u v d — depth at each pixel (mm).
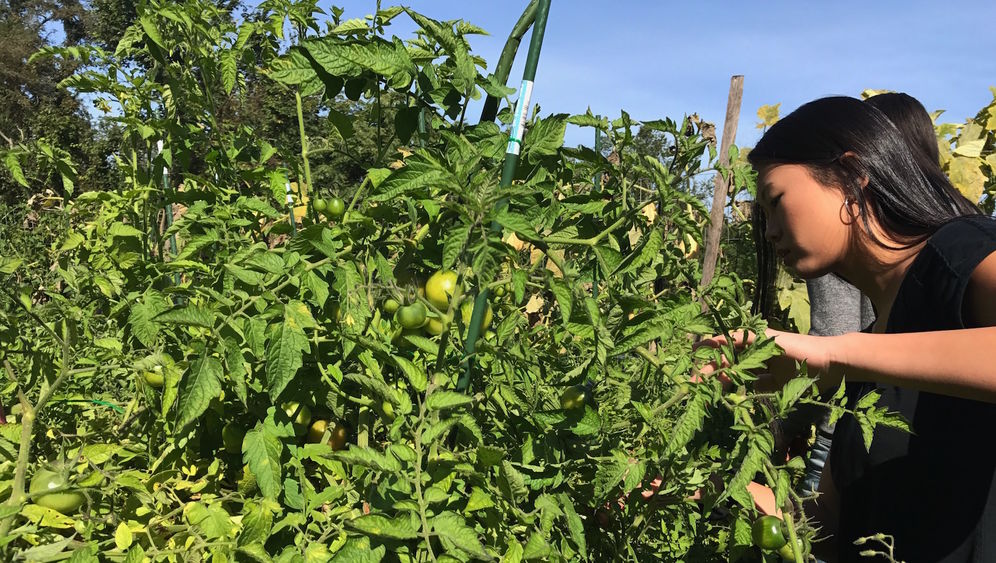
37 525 919
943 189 1389
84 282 1502
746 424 1042
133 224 1557
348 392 1218
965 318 1226
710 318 1133
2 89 32250
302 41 1135
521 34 1287
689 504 1435
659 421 1219
